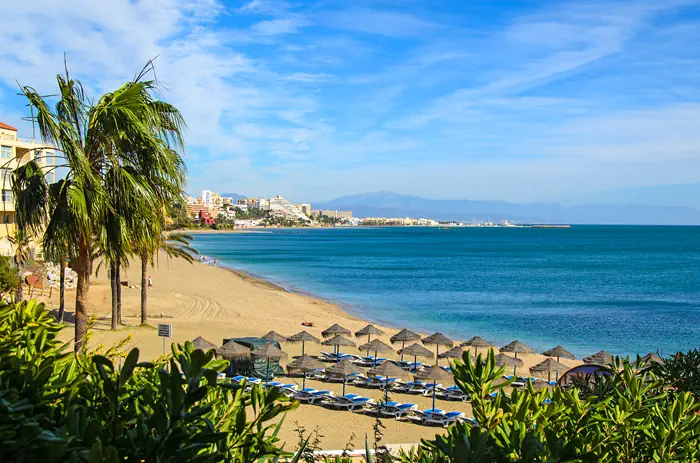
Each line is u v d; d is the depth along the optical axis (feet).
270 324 116.47
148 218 31.19
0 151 148.56
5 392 7.55
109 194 29.91
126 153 30.73
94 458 6.56
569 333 127.03
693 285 228.63
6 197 143.43
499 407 11.64
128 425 9.07
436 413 60.29
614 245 593.42
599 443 11.37
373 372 67.21
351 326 126.52
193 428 8.57
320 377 77.20
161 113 31.60
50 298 120.47
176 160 32.17
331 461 15.56
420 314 152.66
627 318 148.25
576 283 233.76
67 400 10.15
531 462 8.89
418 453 11.71
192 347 12.42
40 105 26.99
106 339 80.89
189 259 112.47
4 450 7.09
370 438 53.26
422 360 94.89
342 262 339.98
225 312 130.52
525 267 313.12
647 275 271.08
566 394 12.55
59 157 28.76
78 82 29.01
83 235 30.45
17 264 88.99
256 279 235.20
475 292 201.98
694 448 12.21
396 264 328.49
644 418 12.28
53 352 12.60
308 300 173.27
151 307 128.67
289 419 57.93
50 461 7.22
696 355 19.95
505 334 125.59
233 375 70.69
